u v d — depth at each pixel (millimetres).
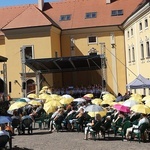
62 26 52469
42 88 43500
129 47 48531
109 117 19219
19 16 50219
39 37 48406
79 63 44281
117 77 51188
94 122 17766
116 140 17562
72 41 52250
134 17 43906
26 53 48688
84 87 47250
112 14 52375
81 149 15172
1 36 52250
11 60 49125
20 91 48656
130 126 17516
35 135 20453
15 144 17172
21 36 48844
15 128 21578
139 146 15562
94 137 17797
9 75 49094
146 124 16453
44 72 47281
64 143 17078
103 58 40469
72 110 22875
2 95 36344
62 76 51438
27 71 47875
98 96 45656
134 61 46281
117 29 51219
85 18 52875
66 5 55625
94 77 50875
